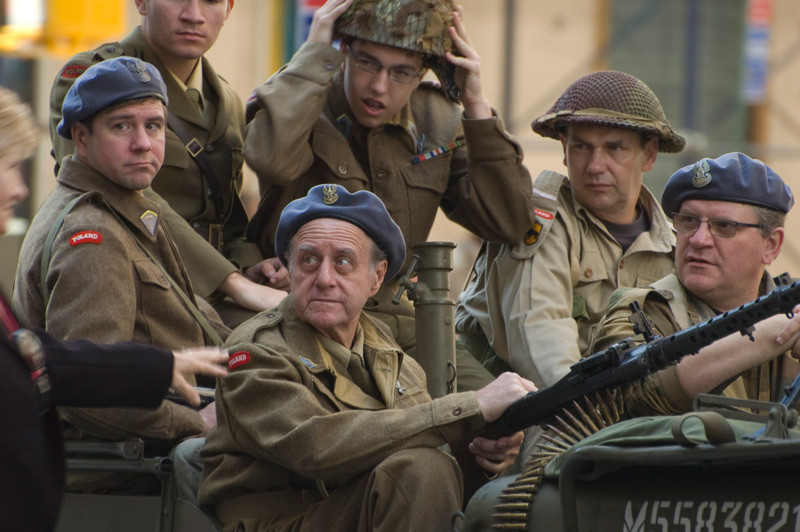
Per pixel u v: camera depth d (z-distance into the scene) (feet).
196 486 27.84
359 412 25.17
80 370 22.08
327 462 24.53
